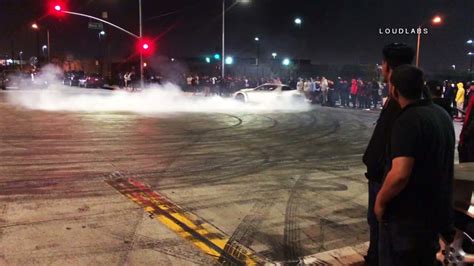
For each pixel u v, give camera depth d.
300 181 7.65
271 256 4.61
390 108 3.48
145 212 5.80
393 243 2.75
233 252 4.67
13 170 8.00
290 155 10.05
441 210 2.71
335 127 15.77
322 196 6.77
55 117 17.39
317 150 10.84
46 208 5.87
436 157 2.64
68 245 4.68
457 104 19.91
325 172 8.38
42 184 7.07
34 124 14.96
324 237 5.15
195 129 14.25
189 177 7.73
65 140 11.55
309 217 5.82
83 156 9.41
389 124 3.47
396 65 3.38
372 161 3.63
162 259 4.43
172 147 10.73
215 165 8.77
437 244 2.84
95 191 6.73
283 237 5.12
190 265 4.33
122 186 7.05
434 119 2.65
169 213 5.80
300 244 4.93
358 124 16.86
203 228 5.32
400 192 2.68
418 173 2.63
